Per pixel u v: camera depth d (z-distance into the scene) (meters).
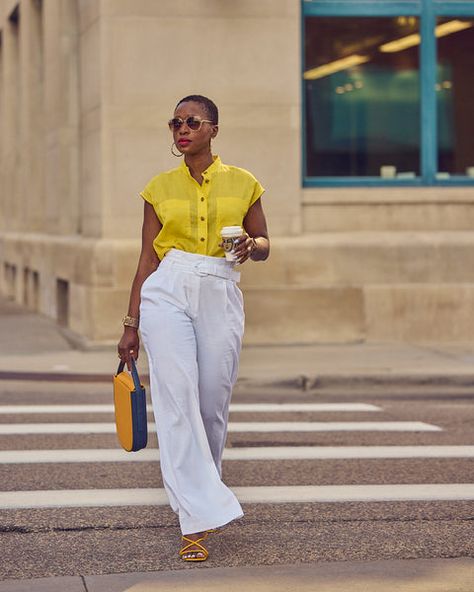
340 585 5.83
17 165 27.45
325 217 16.61
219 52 16.19
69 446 9.65
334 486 8.16
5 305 24.98
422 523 7.14
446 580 5.92
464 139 17.06
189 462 6.08
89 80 16.91
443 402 12.38
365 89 16.83
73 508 7.54
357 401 12.41
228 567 6.18
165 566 6.21
